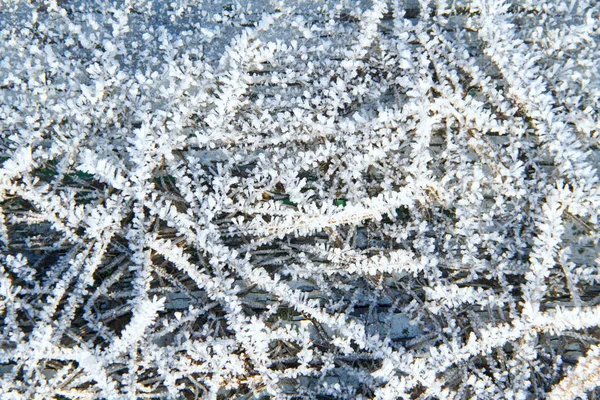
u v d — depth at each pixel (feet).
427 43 1.34
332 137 1.38
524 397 1.26
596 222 1.31
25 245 1.38
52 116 1.34
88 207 1.30
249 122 1.39
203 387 1.32
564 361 1.36
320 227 1.32
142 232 1.29
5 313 1.36
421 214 1.39
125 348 1.24
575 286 1.35
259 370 1.30
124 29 1.34
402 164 1.37
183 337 1.36
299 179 1.38
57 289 1.27
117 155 1.39
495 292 1.38
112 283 1.35
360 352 1.37
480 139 1.36
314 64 1.38
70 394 1.27
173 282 1.35
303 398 1.32
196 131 1.35
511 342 1.32
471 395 1.33
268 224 1.32
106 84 1.31
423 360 1.25
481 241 1.35
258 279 1.28
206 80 1.34
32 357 1.22
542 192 1.34
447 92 1.33
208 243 1.28
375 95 1.37
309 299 1.35
